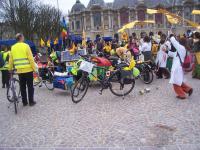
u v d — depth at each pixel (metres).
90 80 10.84
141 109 8.82
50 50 24.11
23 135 7.18
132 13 90.19
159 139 6.50
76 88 10.05
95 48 22.56
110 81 10.56
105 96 10.77
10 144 6.65
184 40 9.93
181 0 88.00
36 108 9.64
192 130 6.93
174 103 9.31
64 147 6.34
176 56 9.74
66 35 20.64
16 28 52.44
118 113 8.53
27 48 9.73
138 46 17.86
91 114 8.57
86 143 6.48
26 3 53.09
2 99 11.56
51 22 60.22
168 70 13.97
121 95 10.63
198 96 10.09
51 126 7.72
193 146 6.08
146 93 10.95
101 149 6.14
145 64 12.88
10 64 9.86
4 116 8.95
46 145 6.50
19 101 10.62
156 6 90.00
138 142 6.39
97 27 90.12
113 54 16.80
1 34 57.62
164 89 11.52
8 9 52.16
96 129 7.30
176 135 6.68
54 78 12.02
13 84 9.66
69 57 13.29
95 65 10.69
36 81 13.50
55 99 10.80
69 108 9.38
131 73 10.65
